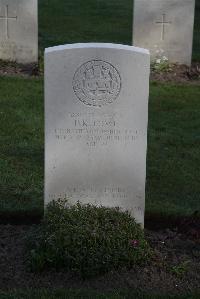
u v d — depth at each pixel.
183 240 3.12
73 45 2.90
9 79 5.15
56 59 2.89
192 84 5.32
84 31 7.09
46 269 2.86
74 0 8.72
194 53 6.31
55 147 2.99
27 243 2.98
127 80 2.93
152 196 3.53
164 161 3.97
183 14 5.54
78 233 2.87
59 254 2.84
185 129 4.48
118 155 3.02
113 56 2.90
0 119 4.44
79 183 3.05
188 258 3.00
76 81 2.92
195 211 3.21
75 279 2.83
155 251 3.00
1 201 3.39
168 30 5.58
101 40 6.73
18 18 5.46
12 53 5.57
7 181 3.62
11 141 4.13
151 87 5.19
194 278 2.87
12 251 3.02
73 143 2.99
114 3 8.63
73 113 2.96
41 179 3.66
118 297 2.70
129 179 3.05
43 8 8.13
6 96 4.82
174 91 5.14
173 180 3.73
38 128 4.36
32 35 5.50
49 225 2.94
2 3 5.42
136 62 2.91
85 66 2.90
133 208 3.09
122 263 2.87
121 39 6.82
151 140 4.27
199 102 4.96
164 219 3.31
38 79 5.19
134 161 3.03
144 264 2.91
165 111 4.78
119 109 2.96
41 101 4.79
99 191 3.06
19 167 3.79
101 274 2.85
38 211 3.31
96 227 2.91
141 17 5.54
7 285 2.79
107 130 2.98
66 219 2.95
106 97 2.94
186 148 4.18
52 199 3.06
